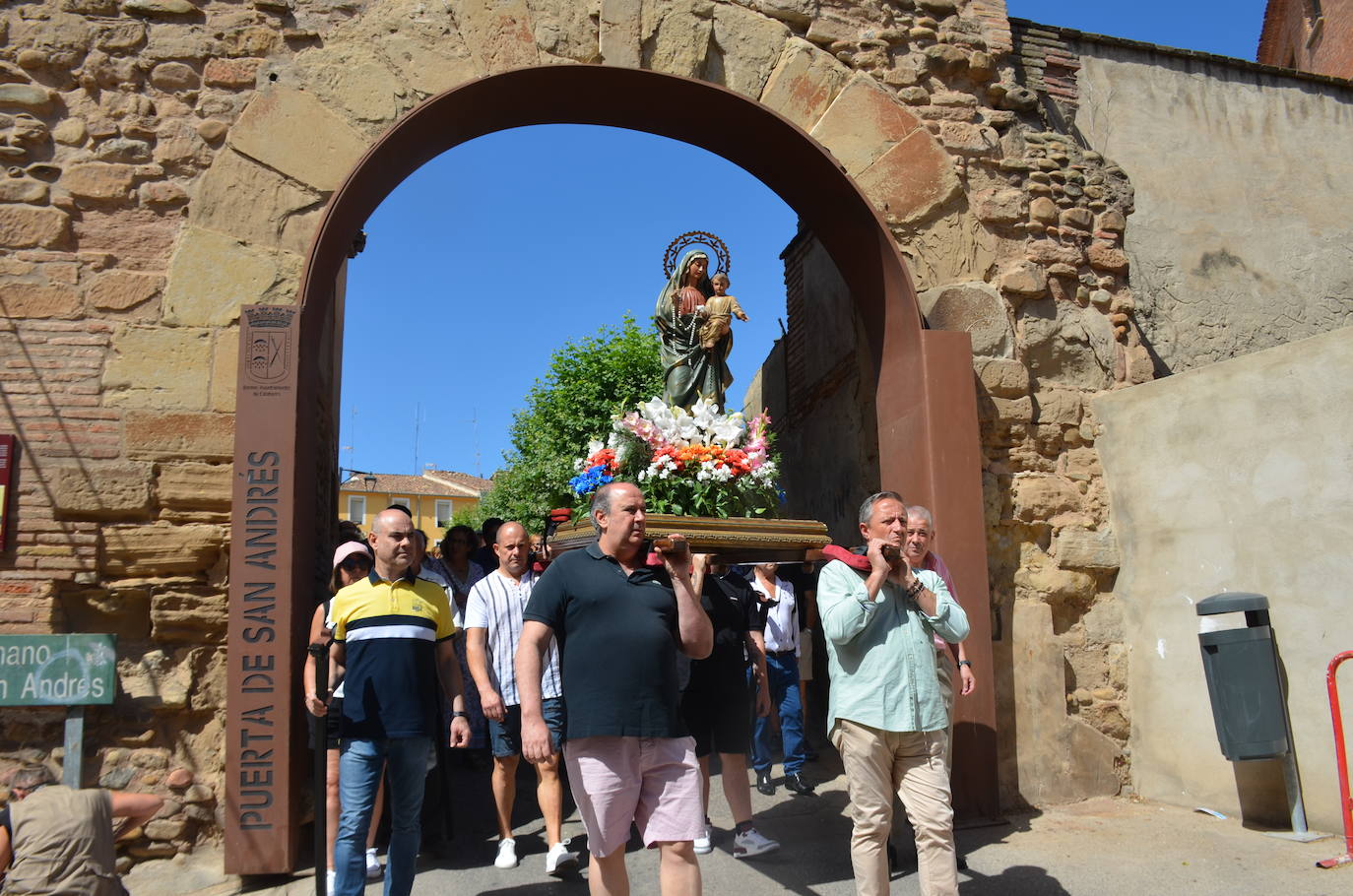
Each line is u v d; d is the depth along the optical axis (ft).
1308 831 15.75
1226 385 17.80
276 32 18.25
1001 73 21.86
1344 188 29.12
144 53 17.74
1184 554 18.44
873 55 20.77
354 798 12.05
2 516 15.70
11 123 16.98
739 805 15.40
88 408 16.33
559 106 20.24
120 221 17.13
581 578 10.74
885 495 12.50
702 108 20.07
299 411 16.28
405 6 18.85
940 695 12.07
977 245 20.54
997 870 14.90
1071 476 20.25
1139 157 27.84
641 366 63.46
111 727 15.66
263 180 17.65
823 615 12.13
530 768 22.56
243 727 15.07
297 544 15.94
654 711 10.28
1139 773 19.07
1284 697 16.25
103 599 15.98
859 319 24.21
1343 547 15.56
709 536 13.73
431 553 22.67
